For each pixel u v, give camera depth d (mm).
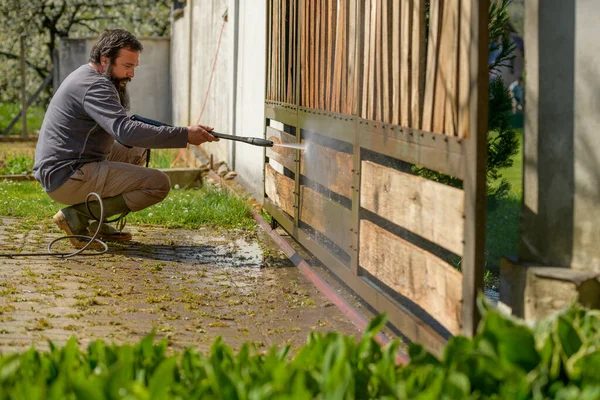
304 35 7402
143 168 7953
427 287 4492
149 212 9844
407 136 4777
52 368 3424
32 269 6957
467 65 4043
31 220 9406
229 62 14023
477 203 3939
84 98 7625
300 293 6418
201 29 17906
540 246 4141
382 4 5324
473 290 3947
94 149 7914
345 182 6105
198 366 3488
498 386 3223
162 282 6703
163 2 27125
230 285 6668
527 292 4023
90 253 7719
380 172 5258
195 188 13969
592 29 3854
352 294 6281
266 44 9320
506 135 6828
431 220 4441
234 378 3203
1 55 27172
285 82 8367
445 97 4348
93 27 27391
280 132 8469
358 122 5695
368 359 3525
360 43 5730
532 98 4137
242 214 9984
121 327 5250
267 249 8203
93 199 7930
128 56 7863
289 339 5168
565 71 3982
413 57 4809
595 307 3848
